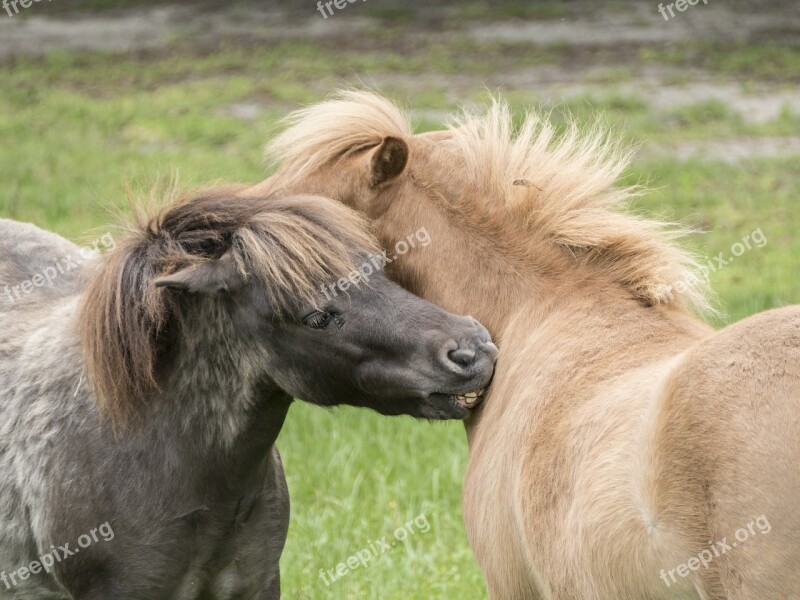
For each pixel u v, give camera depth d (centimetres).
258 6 4412
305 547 1185
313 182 831
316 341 770
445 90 3139
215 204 805
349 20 4153
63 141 2769
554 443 691
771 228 2188
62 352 894
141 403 823
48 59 3647
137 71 3506
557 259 793
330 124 834
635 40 3688
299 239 757
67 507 837
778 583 554
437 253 813
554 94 3047
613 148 864
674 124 2850
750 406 571
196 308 809
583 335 738
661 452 597
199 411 822
